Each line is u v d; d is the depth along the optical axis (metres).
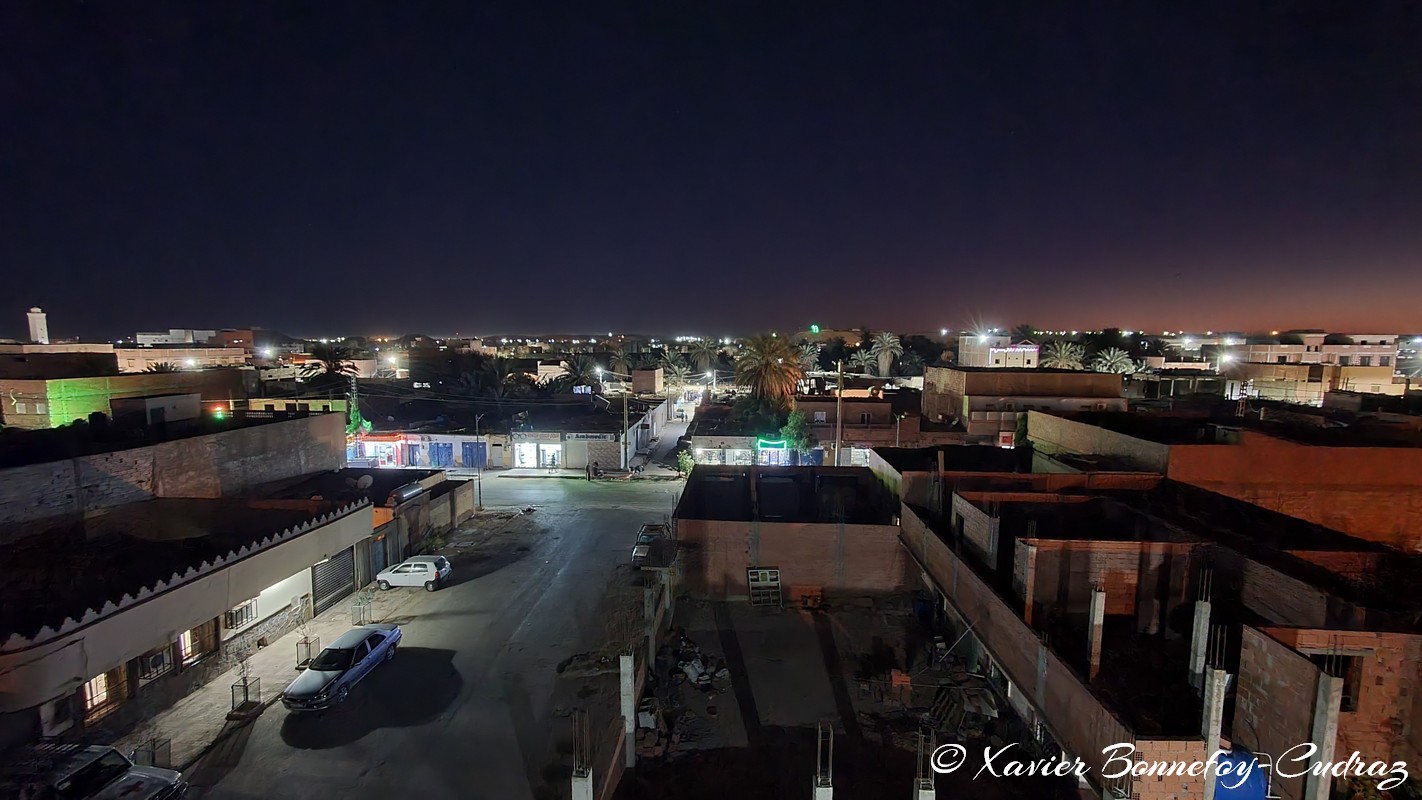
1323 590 14.20
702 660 21.31
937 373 56.16
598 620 24.05
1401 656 12.66
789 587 26.53
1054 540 17.39
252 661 20.78
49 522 19.52
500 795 15.05
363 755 16.41
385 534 28.69
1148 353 114.81
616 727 17.47
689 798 15.40
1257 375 71.75
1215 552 17.16
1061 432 31.89
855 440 48.47
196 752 16.38
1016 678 15.88
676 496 43.34
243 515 23.92
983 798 15.23
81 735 16.16
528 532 35.06
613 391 95.44
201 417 29.80
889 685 19.78
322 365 77.19
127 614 16.09
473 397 71.31
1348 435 26.12
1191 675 13.79
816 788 13.44
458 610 24.97
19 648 13.85
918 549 24.22
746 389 76.81
